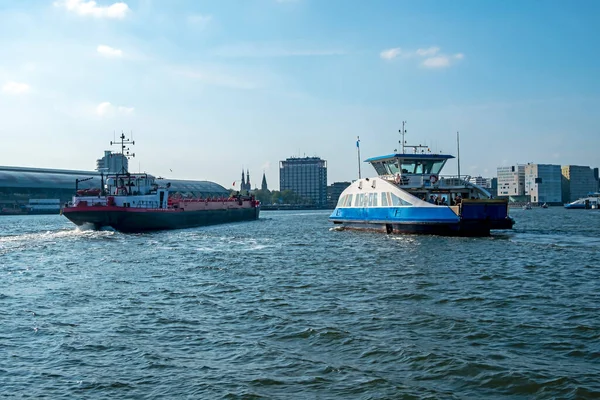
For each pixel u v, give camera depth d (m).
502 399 16.59
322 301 30.11
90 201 88.69
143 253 56.22
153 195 94.62
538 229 87.44
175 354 21.00
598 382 17.50
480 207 62.25
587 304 28.27
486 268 41.16
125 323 25.78
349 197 84.38
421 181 74.88
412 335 22.92
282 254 54.38
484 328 23.81
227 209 130.88
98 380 18.41
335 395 16.94
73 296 32.56
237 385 17.80
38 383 18.20
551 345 21.30
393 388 17.39
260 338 22.97
